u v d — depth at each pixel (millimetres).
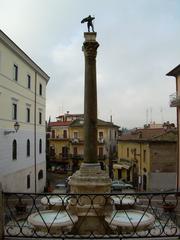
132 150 48250
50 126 69312
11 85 28688
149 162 38719
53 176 57719
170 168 38781
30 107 34656
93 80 12492
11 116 28750
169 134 38938
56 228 10203
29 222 10352
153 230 9875
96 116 12508
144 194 6457
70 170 62875
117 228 10188
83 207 10867
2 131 26531
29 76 34344
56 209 12195
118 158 58719
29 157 34094
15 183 29516
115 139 67812
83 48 12789
